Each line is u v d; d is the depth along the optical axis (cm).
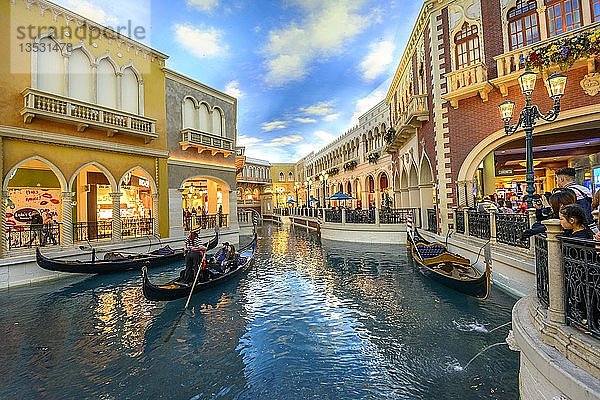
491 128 980
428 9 1159
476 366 441
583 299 259
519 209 1000
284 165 4956
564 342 254
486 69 985
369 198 2723
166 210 1443
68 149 1091
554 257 285
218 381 437
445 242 1079
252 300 780
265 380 436
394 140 1734
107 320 661
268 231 2744
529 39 927
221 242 1739
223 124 1809
